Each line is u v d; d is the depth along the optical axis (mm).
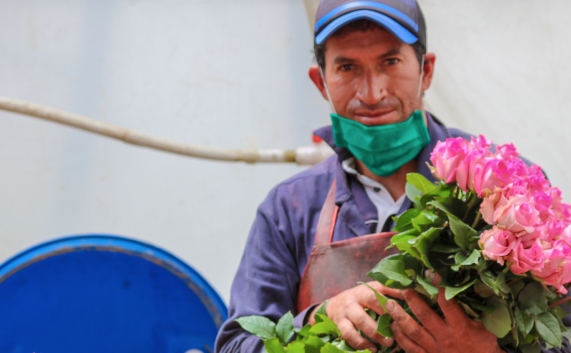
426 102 2076
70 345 1540
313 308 1145
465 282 902
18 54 2508
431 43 2064
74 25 2557
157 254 1589
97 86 2545
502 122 2002
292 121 2590
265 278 1251
